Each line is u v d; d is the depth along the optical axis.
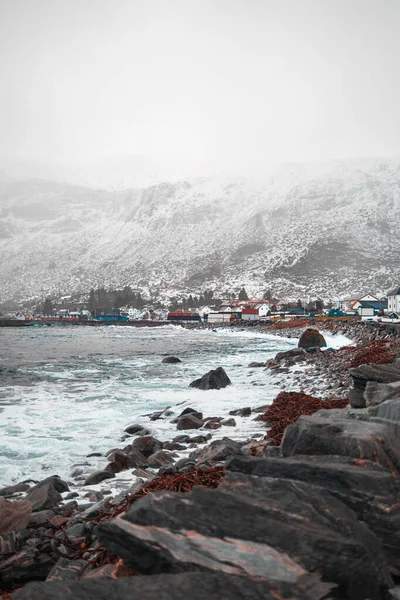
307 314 192.88
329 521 3.18
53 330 167.88
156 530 3.17
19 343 82.31
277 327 132.50
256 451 10.21
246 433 13.89
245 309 197.12
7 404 20.36
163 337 107.12
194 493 3.40
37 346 72.44
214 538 3.06
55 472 10.78
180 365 39.41
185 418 15.32
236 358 46.69
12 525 6.38
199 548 3.01
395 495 3.71
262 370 33.25
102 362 43.31
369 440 4.25
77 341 89.88
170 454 11.70
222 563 2.90
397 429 5.12
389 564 3.44
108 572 4.27
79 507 7.87
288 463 4.05
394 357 25.36
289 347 65.00
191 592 2.63
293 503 3.31
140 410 19.02
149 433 14.57
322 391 20.92
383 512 3.59
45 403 20.64
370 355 27.41
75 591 2.63
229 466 4.27
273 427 13.24
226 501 3.33
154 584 2.68
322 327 100.06
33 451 12.63
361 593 2.93
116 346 71.31
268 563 2.87
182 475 6.52
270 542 3.00
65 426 15.89
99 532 3.34
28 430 15.25
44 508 7.77
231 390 23.88
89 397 22.33
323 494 3.43
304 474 3.97
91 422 16.56
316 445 4.40
